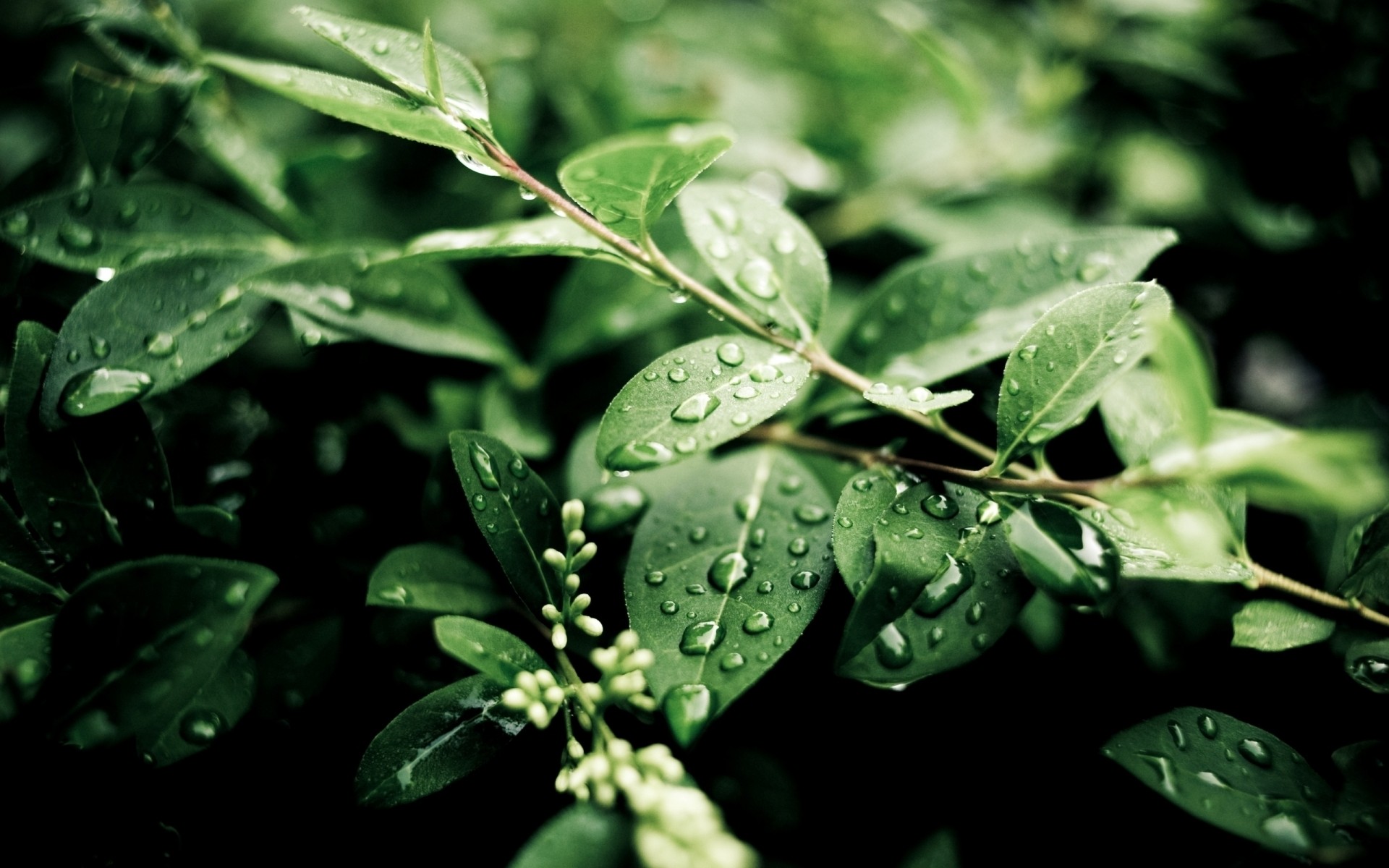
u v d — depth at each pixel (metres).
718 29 0.51
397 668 0.32
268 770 0.32
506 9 0.48
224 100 0.37
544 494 0.32
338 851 0.31
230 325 0.32
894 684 0.29
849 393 0.34
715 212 0.33
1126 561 0.30
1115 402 0.32
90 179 0.35
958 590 0.30
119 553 0.31
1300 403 0.42
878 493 0.31
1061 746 0.33
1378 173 0.40
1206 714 0.30
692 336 0.38
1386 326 0.40
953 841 0.31
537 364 0.36
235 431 0.35
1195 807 0.29
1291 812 0.29
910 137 0.47
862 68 0.48
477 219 0.39
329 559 0.33
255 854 0.31
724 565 0.31
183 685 0.28
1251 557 0.35
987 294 0.34
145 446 0.31
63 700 0.28
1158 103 0.43
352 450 0.35
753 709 0.33
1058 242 0.34
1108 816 0.32
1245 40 0.43
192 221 0.35
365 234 0.39
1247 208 0.42
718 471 0.33
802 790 0.32
